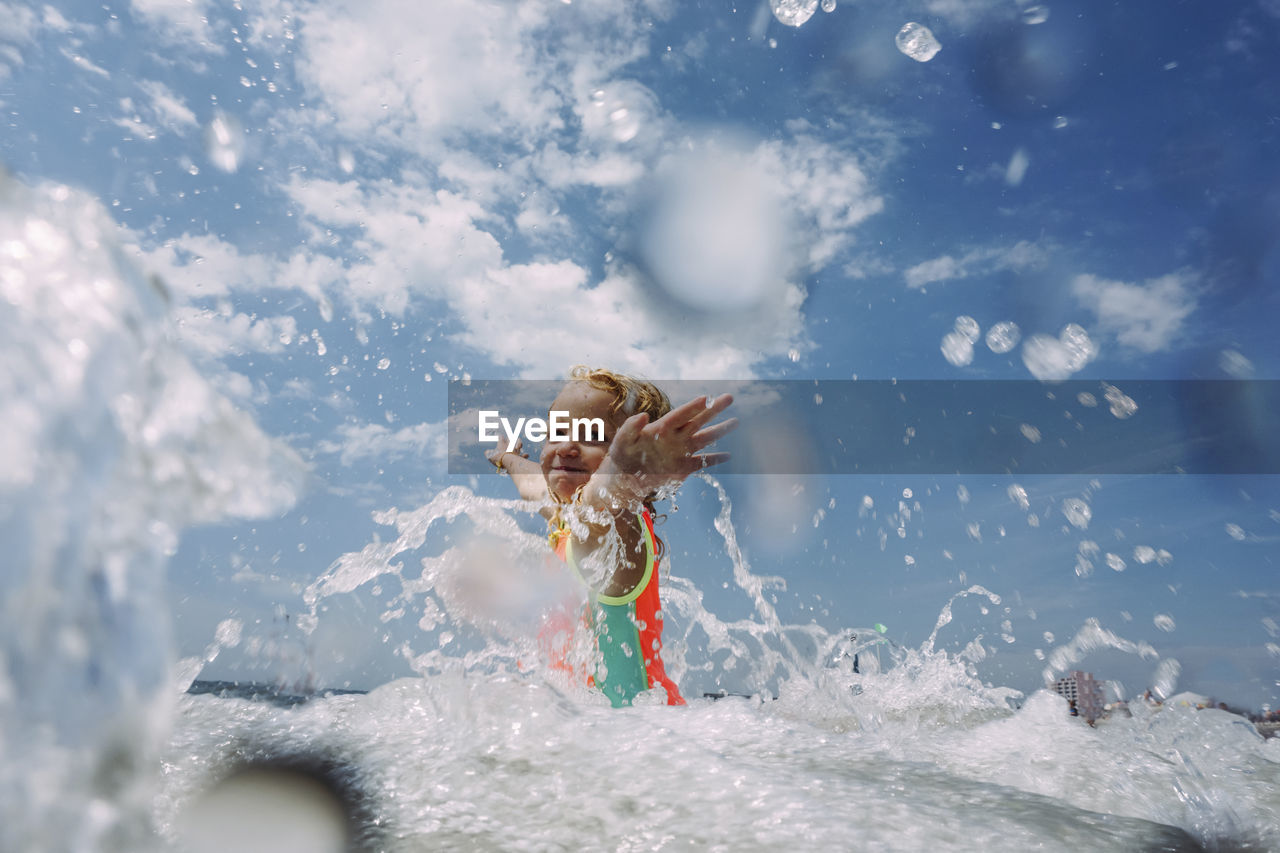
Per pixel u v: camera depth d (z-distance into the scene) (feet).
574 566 3.49
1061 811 1.41
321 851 1.22
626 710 2.18
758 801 1.41
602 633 3.46
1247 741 2.28
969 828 1.29
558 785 1.51
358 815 1.37
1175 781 1.87
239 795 1.43
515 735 1.79
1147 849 1.23
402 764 1.61
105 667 0.97
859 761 1.80
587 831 1.30
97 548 1.04
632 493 3.25
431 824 1.33
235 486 1.35
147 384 1.26
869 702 3.20
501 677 2.23
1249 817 1.62
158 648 1.05
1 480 0.95
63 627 0.95
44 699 0.89
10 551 0.92
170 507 1.21
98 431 1.12
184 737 1.77
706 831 1.28
